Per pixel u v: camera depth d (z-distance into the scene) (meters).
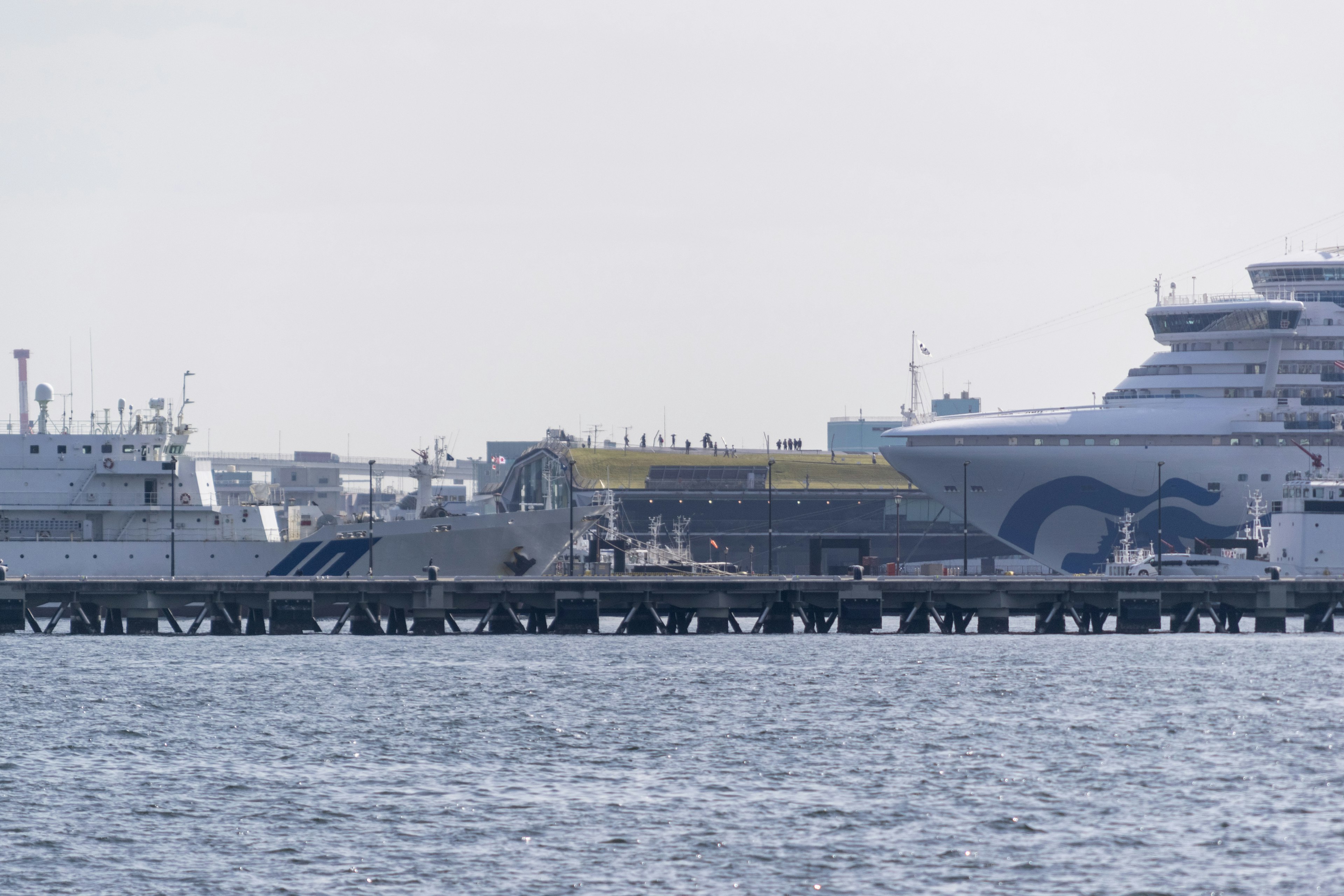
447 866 112.50
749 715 171.62
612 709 175.38
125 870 111.44
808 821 123.94
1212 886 107.38
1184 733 160.38
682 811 127.38
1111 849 115.94
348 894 106.62
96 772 141.38
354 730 162.12
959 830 121.50
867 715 171.62
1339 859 112.94
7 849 116.00
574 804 129.75
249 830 121.75
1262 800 130.25
